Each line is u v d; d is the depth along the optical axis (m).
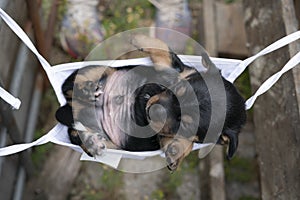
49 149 1.33
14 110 1.13
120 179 1.33
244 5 1.26
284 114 1.10
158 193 1.32
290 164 1.08
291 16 1.13
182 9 1.45
